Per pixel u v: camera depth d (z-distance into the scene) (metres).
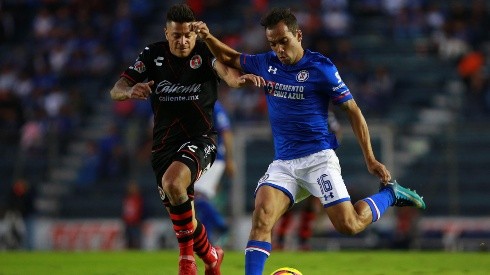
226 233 46.88
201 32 25.31
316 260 41.47
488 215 64.50
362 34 88.62
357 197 61.84
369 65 84.75
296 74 24.81
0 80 87.38
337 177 24.84
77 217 71.50
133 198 65.81
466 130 66.62
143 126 77.88
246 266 23.06
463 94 80.62
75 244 68.19
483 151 66.06
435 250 62.53
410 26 88.31
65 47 90.94
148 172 71.62
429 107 79.25
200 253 26.14
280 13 24.30
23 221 68.62
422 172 66.69
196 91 25.98
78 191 72.50
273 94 25.19
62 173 73.38
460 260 41.50
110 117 82.06
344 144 68.44
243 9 93.75
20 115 82.62
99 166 72.69
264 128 70.25
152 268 35.91
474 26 87.56
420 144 67.69
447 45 85.56
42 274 32.38
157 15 95.38
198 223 25.81
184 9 25.47
